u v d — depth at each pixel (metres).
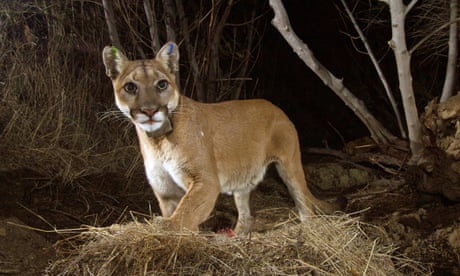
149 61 2.55
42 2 3.72
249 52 3.96
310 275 2.27
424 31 3.53
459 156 3.00
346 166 3.69
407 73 2.98
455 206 2.98
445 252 2.75
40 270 2.39
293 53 4.71
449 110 3.04
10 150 3.14
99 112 3.52
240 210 2.93
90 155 3.33
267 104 2.91
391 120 4.27
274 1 3.08
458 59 3.46
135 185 3.24
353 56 4.61
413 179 3.17
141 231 2.34
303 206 2.91
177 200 2.66
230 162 2.75
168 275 2.26
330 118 4.54
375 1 4.20
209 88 3.63
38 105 3.44
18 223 2.58
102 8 3.71
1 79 3.49
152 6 3.63
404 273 2.62
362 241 2.50
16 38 3.69
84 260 2.31
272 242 2.36
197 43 3.89
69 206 2.97
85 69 3.69
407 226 2.89
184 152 2.54
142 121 2.46
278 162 2.93
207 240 2.37
